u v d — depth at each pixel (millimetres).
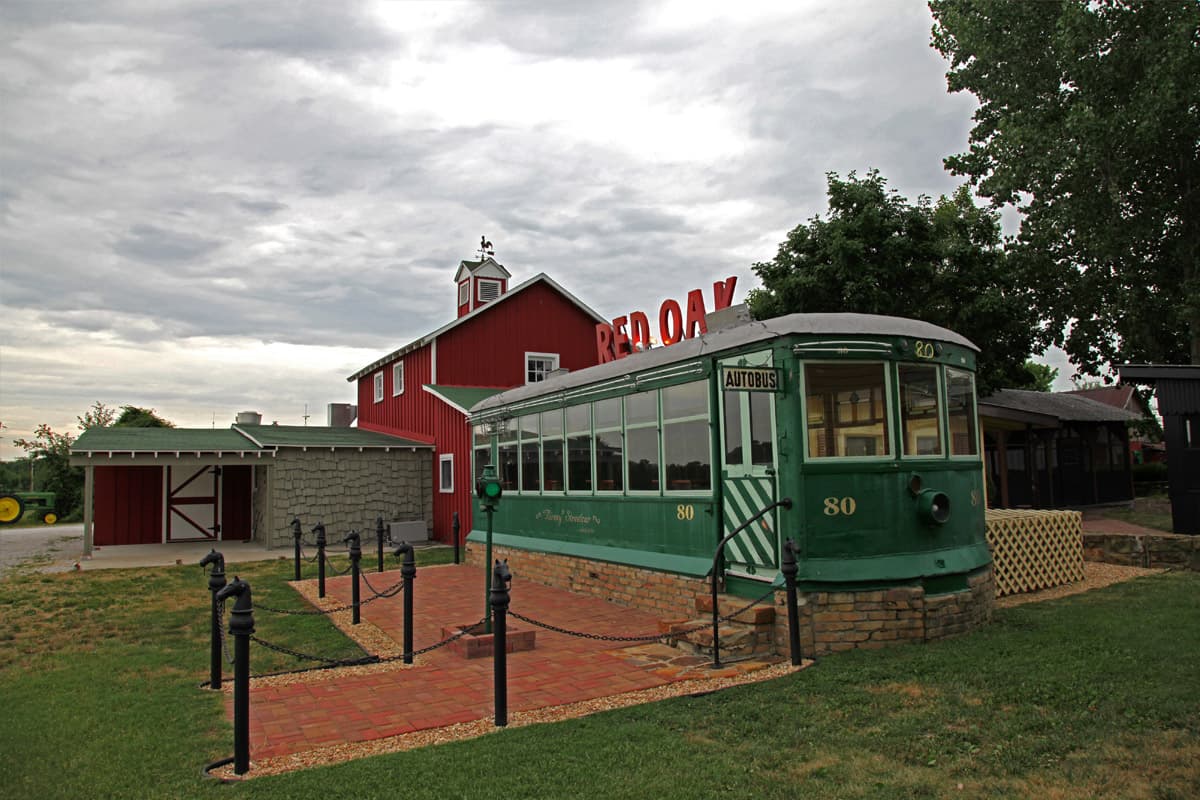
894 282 18344
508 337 25156
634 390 10602
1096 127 18250
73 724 6195
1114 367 22297
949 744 5113
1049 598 10227
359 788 4746
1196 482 13281
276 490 21156
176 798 4695
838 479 7848
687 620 8875
